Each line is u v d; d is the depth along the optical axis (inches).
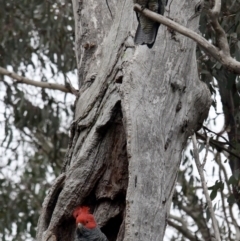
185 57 420.5
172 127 404.2
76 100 446.0
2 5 727.1
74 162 410.0
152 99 398.6
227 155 636.7
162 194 382.6
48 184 773.9
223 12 569.0
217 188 516.7
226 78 564.7
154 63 408.2
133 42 417.7
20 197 759.1
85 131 419.8
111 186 405.4
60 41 730.2
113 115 405.7
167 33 418.0
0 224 729.0
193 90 425.1
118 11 444.1
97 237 382.6
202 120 438.6
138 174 375.6
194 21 435.2
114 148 407.5
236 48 518.0
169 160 398.9
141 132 384.2
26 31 728.3
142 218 370.0
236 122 589.0
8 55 734.5
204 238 706.2
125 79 400.5
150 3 392.8
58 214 405.1
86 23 476.7
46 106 715.4
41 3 716.7
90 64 457.1
